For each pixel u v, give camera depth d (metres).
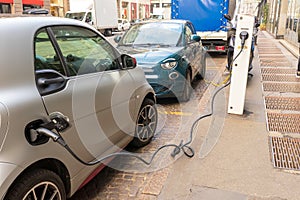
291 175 3.25
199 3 12.12
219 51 12.43
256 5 10.62
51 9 29.58
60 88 2.46
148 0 56.22
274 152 3.77
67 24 2.89
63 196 2.51
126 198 3.01
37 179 2.20
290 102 5.77
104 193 3.11
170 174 3.35
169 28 6.98
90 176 2.93
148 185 3.19
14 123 2.01
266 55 11.84
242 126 4.61
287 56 11.45
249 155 3.69
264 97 6.11
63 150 2.43
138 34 6.94
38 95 2.25
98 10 25.22
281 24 18.77
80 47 3.00
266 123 4.72
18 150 2.03
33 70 2.29
